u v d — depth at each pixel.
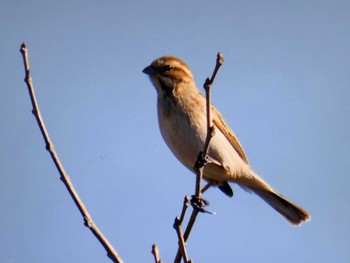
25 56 8.16
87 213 8.05
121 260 7.94
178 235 8.45
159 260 8.22
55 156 8.16
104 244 7.96
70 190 8.10
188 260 8.33
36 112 8.20
